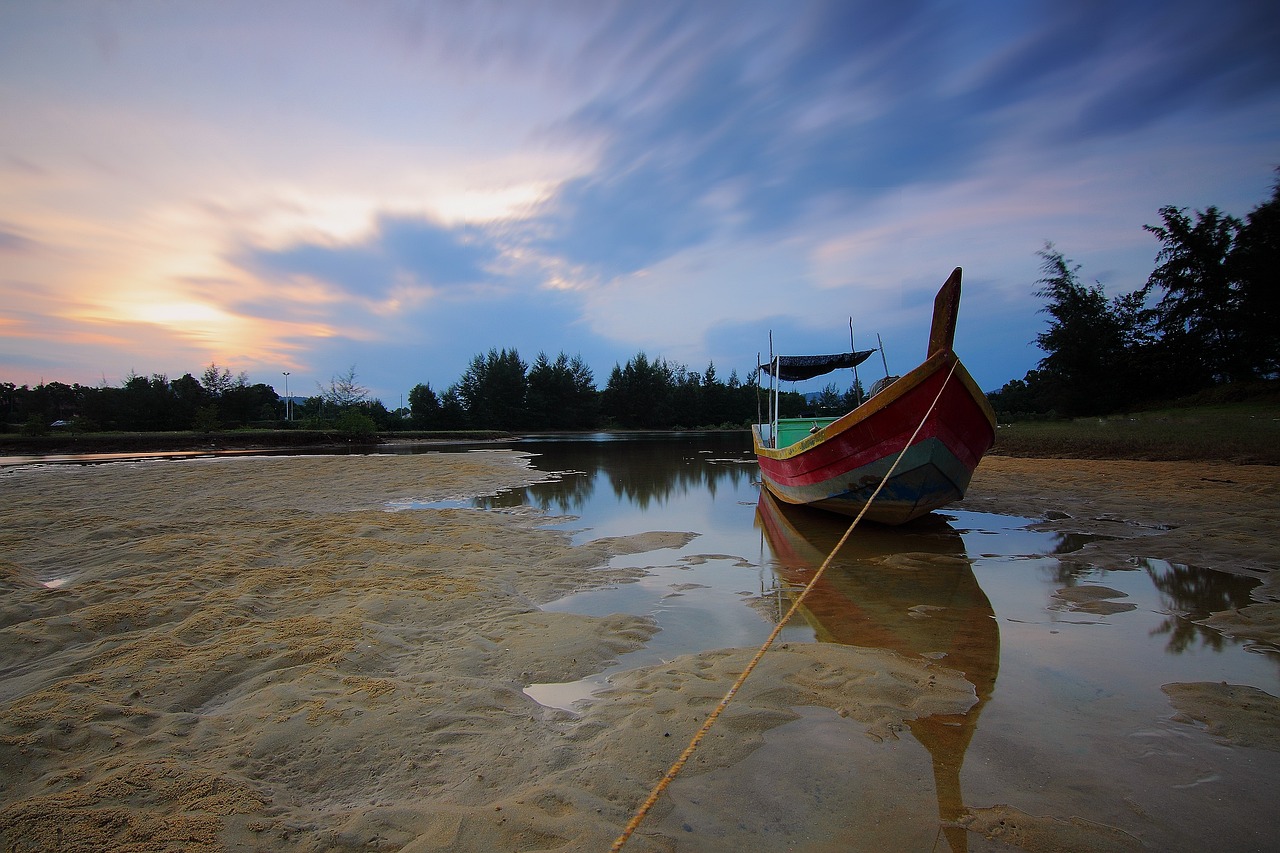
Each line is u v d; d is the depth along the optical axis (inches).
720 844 102.3
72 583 251.4
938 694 157.9
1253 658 182.4
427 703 148.3
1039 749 133.0
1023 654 187.6
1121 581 264.8
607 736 136.5
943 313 337.4
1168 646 192.9
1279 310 1119.6
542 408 2522.1
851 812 111.4
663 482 681.0
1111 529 366.9
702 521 435.8
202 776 114.2
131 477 652.1
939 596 250.4
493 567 289.1
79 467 771.4
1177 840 104.0
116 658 169.5
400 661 177.3
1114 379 1378.0
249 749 126.2
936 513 445.4
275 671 163.5
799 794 116.6
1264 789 118.6
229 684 157.8
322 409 1985.7
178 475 671.1
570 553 325.4
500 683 164.6
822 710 150.2
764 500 540.4
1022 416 1566.2
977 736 138.4
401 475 693.9
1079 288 1440.7
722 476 745.0
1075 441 772.0
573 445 1503.4
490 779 119.5
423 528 371.2
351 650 176.2
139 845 95.8
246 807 107.3
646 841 102.1
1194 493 446.6
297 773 120.0
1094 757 130.0
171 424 1699.1
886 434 362.6
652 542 358.9
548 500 538.3
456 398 2423.7
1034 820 108.2
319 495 537.6
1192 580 261.6
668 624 219.0
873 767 125.7
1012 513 434.3
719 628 215.0
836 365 536.7
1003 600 243.8
